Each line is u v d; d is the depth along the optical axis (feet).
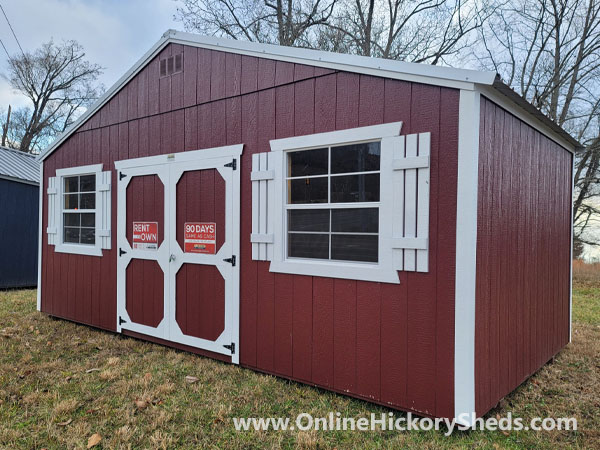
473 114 8.56
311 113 11.14
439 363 8.95
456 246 8.73
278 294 11.84
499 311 10.05
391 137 9.67
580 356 14.92
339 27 43.65
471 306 8.59
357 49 45.19
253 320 12.42
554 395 11.28
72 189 18.92
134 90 16.03
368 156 10.23
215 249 13.35
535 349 12.64
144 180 15.61
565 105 43.39
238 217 12.73
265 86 12.19
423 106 9.24
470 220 8.54
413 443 8.36
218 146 13.34
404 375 9.46
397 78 9.57
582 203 45.27
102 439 8.43
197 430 8.86
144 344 15.29
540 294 13.14
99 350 14.56
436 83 8.98
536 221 12.76
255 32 43.88
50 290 19.65
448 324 8.84
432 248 9.07
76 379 11.67
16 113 78.79
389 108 9.75
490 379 9.55
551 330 14.30
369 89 10.07
